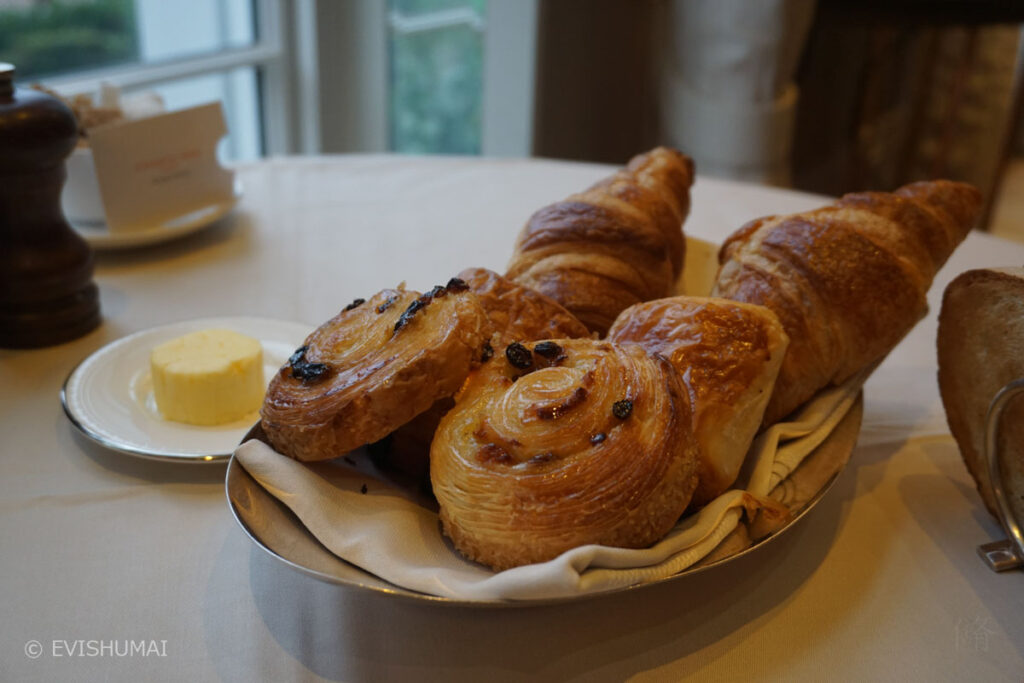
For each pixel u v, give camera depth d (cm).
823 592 45
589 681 40
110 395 54
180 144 74
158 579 44
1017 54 137
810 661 41
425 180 92
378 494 43
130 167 71
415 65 162
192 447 50
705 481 42
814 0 134
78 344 61
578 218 57
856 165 150
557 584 36
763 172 145
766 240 51
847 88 146
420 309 43
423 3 157
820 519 49
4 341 60
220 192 78
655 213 60
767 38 132
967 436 50
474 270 49
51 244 60
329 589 44
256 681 40
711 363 44
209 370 52
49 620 42
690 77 144
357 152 166
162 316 65
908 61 141
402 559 39
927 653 42
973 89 142
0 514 47
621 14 170
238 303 67
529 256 57
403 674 40
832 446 48
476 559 40
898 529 48
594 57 167
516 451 39
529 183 91
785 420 49
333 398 41
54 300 61
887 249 50
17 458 51
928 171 151
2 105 56
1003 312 46
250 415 54
